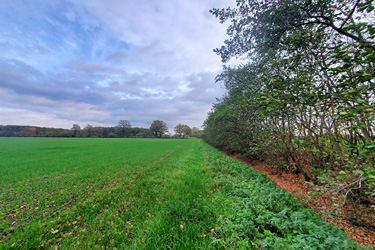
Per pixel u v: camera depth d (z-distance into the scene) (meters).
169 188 6.23
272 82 3.58
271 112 3.30
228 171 8.88
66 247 3.15
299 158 8.26
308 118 6.64
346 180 3.07
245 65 10.02
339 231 3.01
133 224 3.83
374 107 2.02
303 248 2.57
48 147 28.94
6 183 7.78
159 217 3.95
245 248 2.73
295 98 3.07
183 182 6.80
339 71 2.64
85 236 3.47
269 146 8.23
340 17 3.40
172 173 8.55
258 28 4.16
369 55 2.26
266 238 2.83
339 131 4.74
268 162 11.50
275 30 4.03
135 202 5.05
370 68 2.40
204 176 7.95
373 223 3.71
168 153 20.58
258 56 6.10
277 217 3.68
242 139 14.45
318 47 4.07
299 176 8.73
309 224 3.24
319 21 3.56
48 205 5.27
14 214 4.74
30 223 4.12
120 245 3.13
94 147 30.02
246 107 10.15
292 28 3.96
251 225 3.26
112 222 3.92
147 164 12.45
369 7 2.68
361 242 3.35
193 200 4.87
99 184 7.35
